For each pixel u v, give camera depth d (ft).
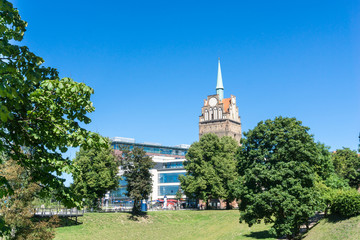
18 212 87.86
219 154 277.03
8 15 30.01
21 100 31.24
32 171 38.09
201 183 259.60
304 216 129.18
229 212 240.12
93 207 236.63
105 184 228.63
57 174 37.40
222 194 256.93
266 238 159.43
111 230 198.08
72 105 35.47
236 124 505.25
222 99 523.29
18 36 32.09
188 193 271.69
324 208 136.05
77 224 194.18
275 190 130.00
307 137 140.97
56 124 34.78
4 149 33.53
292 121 147.13
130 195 231.50
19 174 87.66
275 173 134.10
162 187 378.32
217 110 497.87
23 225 89.25
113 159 240.94
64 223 189.67
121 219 218.59
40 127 35.27
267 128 149.07
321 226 132.57
